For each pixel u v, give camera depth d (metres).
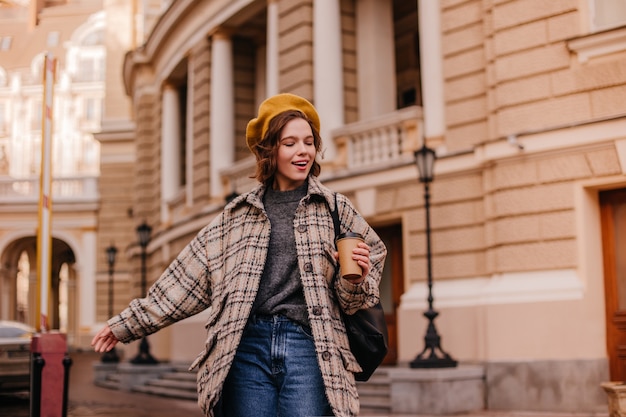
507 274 10.89
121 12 36.62
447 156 11.98
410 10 16.84
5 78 56.09
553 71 10.74
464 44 12.09
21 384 13.03
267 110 3.03
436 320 11.72
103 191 36.84
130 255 26.44
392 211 12.76
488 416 9.66
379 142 13.23
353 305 2.80
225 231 3.01
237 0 17.44
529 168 10.81
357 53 15.17
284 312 2.84
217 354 2.83
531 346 10.39
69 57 59.59
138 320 2.96
